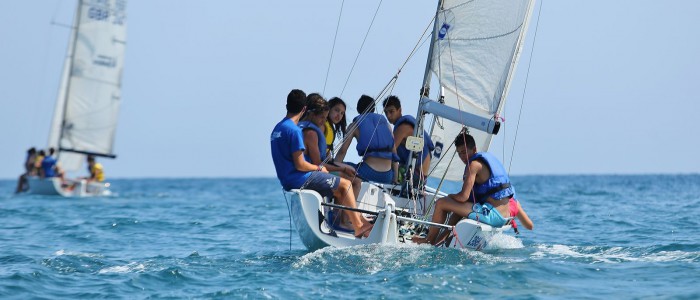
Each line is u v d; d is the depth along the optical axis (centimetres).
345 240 2986
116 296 2497
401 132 3409
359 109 3453
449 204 3084
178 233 4447
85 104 11650
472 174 3042
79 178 10894
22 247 3753
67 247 3772
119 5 11725
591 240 3919
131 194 11962
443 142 3597
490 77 3262
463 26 3278
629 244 3675
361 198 3362
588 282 2566
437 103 3225
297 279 2642
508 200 3127
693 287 2456
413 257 2878
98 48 11650
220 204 7756
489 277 2605
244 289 2506
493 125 3078
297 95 3072
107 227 4812
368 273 2708
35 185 10500
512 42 3225
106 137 11781
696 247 3344
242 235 4297
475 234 3011
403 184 3384
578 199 8394
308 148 3148
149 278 2744
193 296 2469
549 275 2652
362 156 3394
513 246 3344
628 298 2345
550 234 4253
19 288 2595
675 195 9712
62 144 11556
